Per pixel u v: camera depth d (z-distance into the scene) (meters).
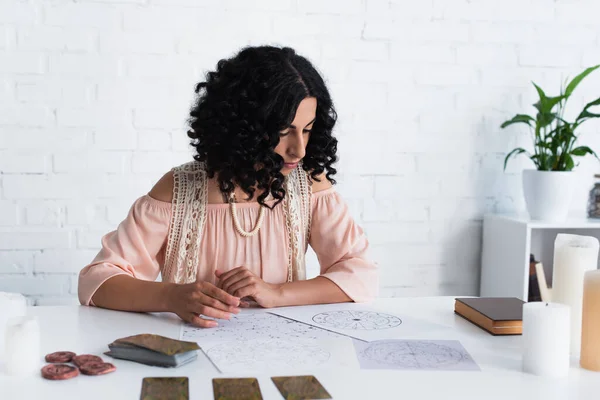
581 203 2.38
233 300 1.08
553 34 2.29
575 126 2.09
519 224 2.08
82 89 2.03
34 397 0.76
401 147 2.23
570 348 0.96
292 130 1.21
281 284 1.22
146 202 1.30
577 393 0.79
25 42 1.99
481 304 1.13
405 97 2.22
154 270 1.29
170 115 2.08
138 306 1.13
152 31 2.05
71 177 2.04
